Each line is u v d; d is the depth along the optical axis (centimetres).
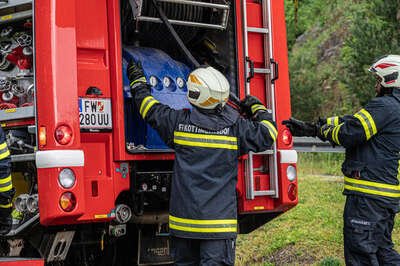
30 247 591
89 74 556
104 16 565
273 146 643
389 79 564
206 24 620
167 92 609
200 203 497
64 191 521
